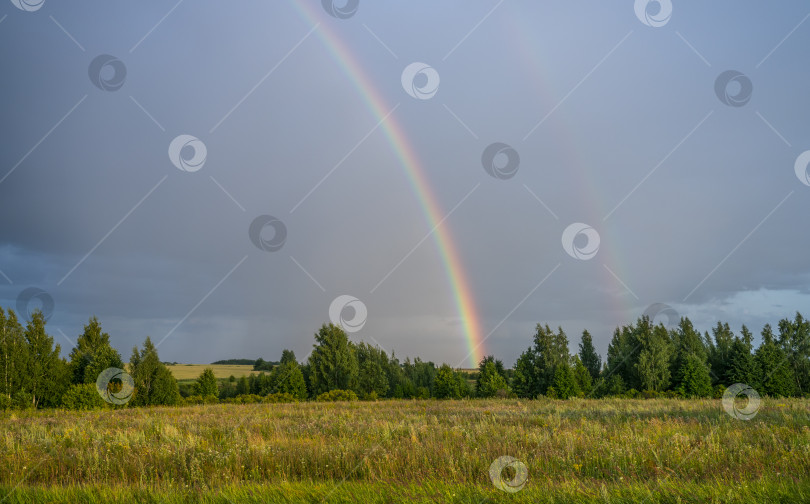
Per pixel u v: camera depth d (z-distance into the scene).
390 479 10.25
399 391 56.69
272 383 57.91
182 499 8.98
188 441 14.05
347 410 28.84
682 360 49.06
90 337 49.03
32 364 42.78
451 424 19.42
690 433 14.38
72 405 34.34
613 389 49.00
